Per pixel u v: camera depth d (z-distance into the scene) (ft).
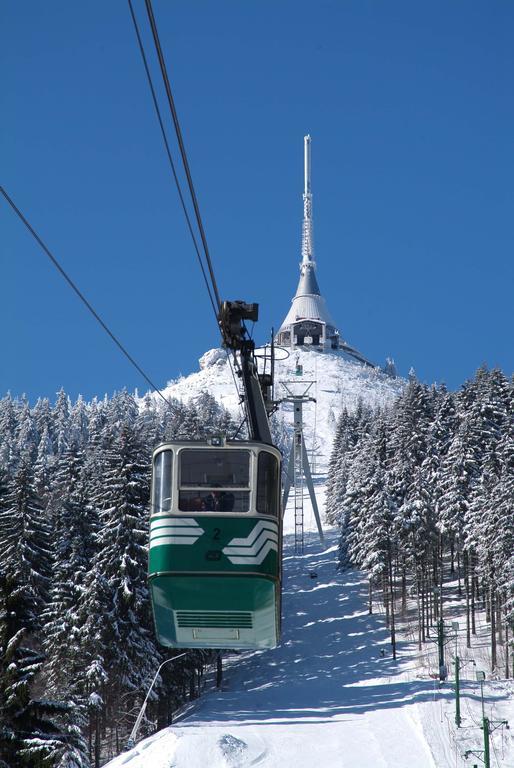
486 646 314.76
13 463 536.01
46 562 248.11
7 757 162.81
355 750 214.90
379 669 305.53
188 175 60.90
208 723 235.40
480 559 306.96
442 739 224.12
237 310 103.09
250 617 71.20
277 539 71.97
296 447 401.08
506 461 332.19
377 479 351.46
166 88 52.54
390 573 337.52
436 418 417.69
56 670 231.71
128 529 246.27
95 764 224.33
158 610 72.33
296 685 295.89
